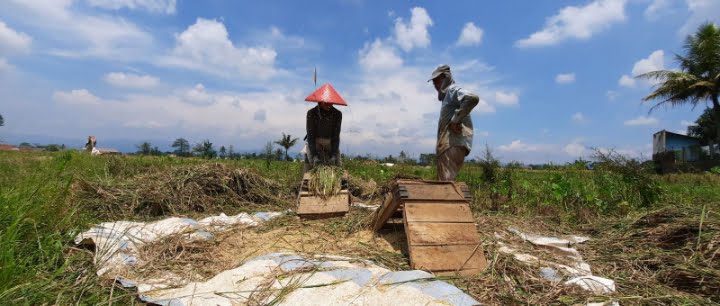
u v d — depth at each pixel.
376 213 4.04
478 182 8.03
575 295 2.65
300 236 3.97
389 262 3.26
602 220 4.95
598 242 4.02
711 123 29.52
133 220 5.11
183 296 2.46
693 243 3.36
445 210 3.44
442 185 3.64
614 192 6.30
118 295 2.58
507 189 6.91
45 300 2.43
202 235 3.92
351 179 7.95
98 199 5.28
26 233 3.14
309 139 5.95
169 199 5.70
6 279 2.34
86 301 2.47
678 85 24.28
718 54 22.42
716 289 2.73
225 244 3.69
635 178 6.17
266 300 2.42
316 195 4.98
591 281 2.79
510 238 3.95
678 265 3.05
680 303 2.54
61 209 3.61
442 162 4.90
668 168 17.69
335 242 3.80
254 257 3.24
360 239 3.90
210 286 2.61
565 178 7.27
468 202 3.57
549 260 3.38
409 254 3.14
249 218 5.00
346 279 2.65
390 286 2.54
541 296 2.65
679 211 4.06
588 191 6.26
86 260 3.11
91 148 15.52
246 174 6.95
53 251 3.06
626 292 2.77
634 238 3.96
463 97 4.46
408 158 12.61
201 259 3.30
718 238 3.22
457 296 2.42
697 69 24.23
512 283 2.86
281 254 3.20
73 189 5.02
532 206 6.07
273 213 5.37
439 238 3.22
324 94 5.59
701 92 24.70
